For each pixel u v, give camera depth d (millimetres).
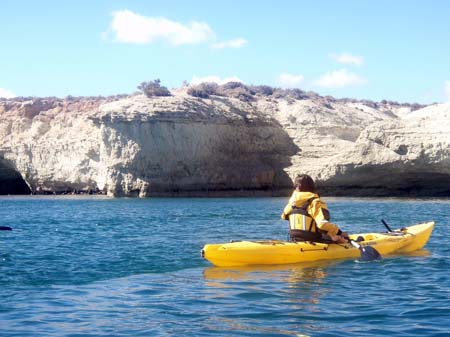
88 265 15562
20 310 10109
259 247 14500
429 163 65750
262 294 11242
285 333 8562
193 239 22453
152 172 74375
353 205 51562
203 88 92188
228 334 8539
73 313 9875
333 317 9422
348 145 79312
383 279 12742
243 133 79938
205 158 76688
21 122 90438
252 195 77188
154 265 15336
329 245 15219
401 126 68125
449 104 82625
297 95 108375
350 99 121000
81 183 80500
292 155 80688
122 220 34969
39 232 26688
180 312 9875
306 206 15086
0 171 88625
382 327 8828
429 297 10859
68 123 87562
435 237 21594
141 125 73625
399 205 51438
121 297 11156
